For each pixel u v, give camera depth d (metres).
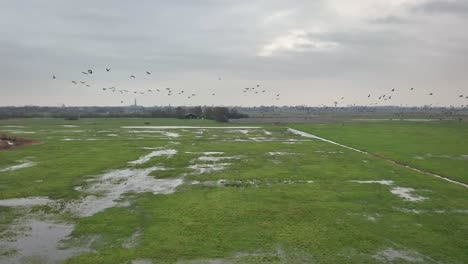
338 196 22.41
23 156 38.16
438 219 18.16
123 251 14.29
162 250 14.35
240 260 13.52
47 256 13.92
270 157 38.38
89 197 22.48
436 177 28.41
